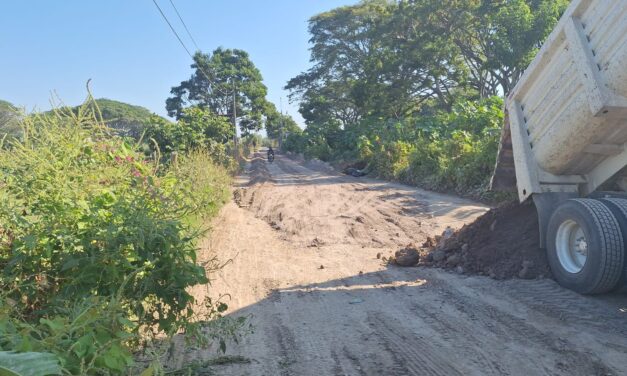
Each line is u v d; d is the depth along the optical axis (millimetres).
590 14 6125
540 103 7316
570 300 6098
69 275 3762
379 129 38562
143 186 4734
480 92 41625
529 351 4750
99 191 4547
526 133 7730
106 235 3752
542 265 7121
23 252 3676
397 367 4559
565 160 7211
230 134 30969
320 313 6230
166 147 20188
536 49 32094
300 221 13641
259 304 6727
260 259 9391
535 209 7965
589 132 6645
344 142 44156
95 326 2871
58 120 5172
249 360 4793
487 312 5910
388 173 26656
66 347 2586
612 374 4230
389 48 42781
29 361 1959
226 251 10070
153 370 2898
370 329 5578
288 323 5895
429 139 27062
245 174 34344
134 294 3805
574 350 4719
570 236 6543
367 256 9445
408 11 39844
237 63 70125
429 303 6410
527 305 6047
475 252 8047
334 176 30766
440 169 20391
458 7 36781
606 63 5977
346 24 55938
